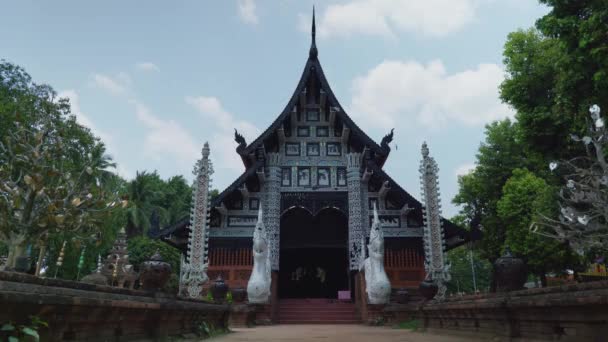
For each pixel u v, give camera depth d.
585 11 11.54
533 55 18.09
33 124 19.91
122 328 6.20
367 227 22.41
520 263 7.34
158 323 7.34
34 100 21.45
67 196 8.03
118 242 26.45
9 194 7.66
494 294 7.59
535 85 16.33
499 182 32.69
